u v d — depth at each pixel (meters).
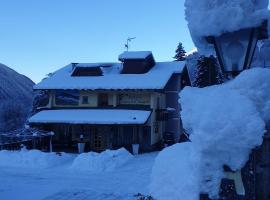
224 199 2.87
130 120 29.58
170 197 3.68
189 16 3.27
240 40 3.22
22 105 51.66
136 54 35.00
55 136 32.81
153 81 31.97
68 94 34.12
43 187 15.12
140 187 14.81
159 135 34.16
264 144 2.88
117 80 33.09
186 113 3.12
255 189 2.85
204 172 2.93
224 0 3.09
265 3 3.22
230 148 2.81
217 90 3.01
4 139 28.56
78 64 36.03
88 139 32.09
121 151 23.97
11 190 14.34
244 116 2.76
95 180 17.22
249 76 2.95
